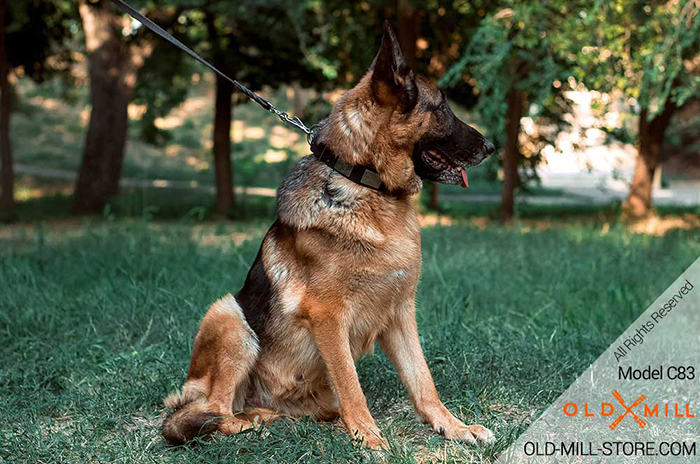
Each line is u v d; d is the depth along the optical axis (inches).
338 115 150.5
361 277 147.2
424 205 750.5
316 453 140.3
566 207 871.7
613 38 401.7
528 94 577.9
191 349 199.2
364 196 146.6
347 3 623.2
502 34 454.9
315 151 152.6
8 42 784.3
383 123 146.3
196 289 258.7
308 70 703.7
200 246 409.7
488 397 169.6
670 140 918.4
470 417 162.7
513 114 657.0
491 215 717.3
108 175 764.6
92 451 145.0
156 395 175.0
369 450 139.8
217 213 706.2
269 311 155.9
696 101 748.0
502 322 232.5
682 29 377.7
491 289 281.6
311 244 148.1
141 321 231.5
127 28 754.8
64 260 326.6
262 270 158.9
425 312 235.3
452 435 148.7
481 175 734.5
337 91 746.2
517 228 499.5
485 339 204.2
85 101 1632.6
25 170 1209.4
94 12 746.2
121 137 769.6
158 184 1103.0
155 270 289.9
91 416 163.0
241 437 145.3
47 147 1387.8
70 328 225.0
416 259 152.0
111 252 334.6
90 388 180.5
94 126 759.7
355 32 681.0
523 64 568.7
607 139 701.9
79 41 958.4
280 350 156.2
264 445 142.6
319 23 612.7
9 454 143.1
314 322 149.0
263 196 920.3
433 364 187.6
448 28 689.6
